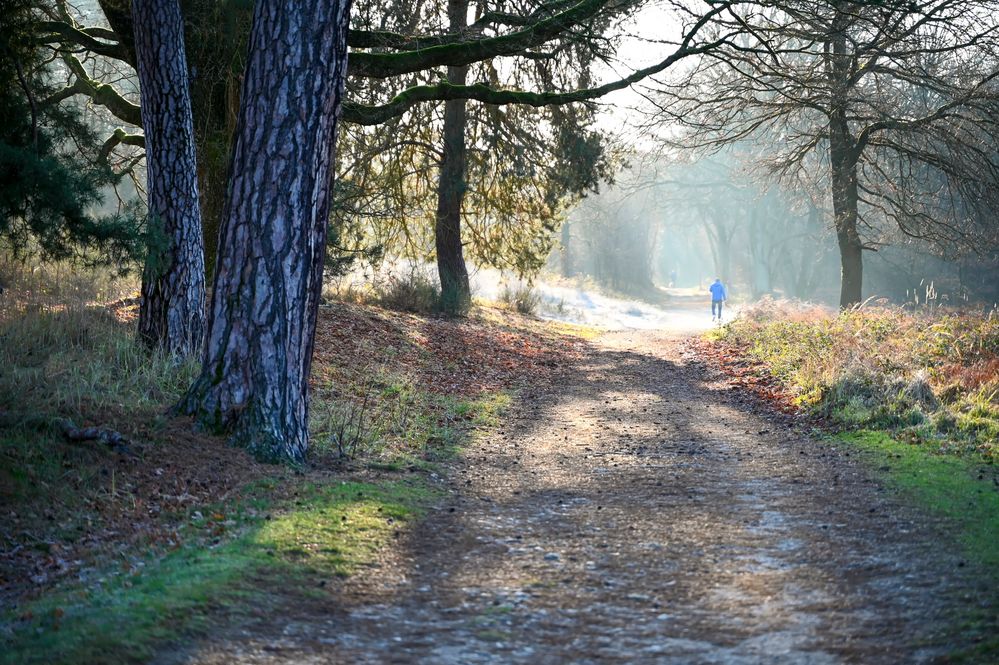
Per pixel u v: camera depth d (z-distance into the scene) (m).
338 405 10.98
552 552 5.69
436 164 23.66
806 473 8.16
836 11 16.41
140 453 7.11
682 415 12.34
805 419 11.23
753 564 5.32
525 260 26.27
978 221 24.11
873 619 4.24
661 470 8.59
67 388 8.13
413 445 9.63
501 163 23.33
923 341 13.59
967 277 43.59
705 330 27.27
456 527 6.30
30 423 6.89
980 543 5.45
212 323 8.12
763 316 23.42
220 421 7.93
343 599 4.63
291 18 7.79
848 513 6.52
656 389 15.21
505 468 8.78
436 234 25.27
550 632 4.23
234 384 7.95
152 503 6.36
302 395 8.20
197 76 14.59
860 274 24.50
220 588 4.53
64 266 13.59
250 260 7.93
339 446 8.71
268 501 6.58
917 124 22.23
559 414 12.61
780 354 16.31
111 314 11.76
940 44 20.20
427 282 23.72
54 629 3.96
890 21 19.33
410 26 16.23
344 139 20.27
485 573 5.21
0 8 10.32
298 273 8.03
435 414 11.65
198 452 7.44
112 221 9.58
